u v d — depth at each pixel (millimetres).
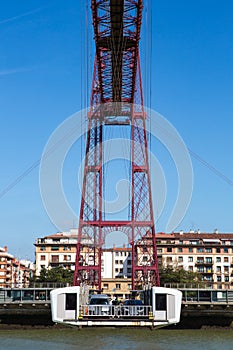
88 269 68000
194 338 42875
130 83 61375
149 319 39156
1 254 139625
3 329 51812
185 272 107250
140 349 35500
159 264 127688
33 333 47031
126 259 150375
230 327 52469
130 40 52469
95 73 67625
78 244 67375
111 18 48344
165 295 39906
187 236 137750
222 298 55594
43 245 135625
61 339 41188
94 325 38875
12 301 55156
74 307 39156
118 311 42000
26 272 170625
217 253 133625
